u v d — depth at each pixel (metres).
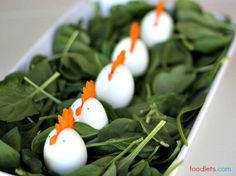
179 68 0.45
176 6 0.55
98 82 0.40
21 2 0.62
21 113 0.36
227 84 0.46
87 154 0.34
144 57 0.46
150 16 0.51
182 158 0.32
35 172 0.30
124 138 0.33
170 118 0.38
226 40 0.48
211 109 0.43
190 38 0.50
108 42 0.49
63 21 0.49
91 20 0.54
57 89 0.41
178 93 0.43
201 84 0.43
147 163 0.31
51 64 0.45
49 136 0.32
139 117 0.37
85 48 0.47
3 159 0.31
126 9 0.54
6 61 0.49
